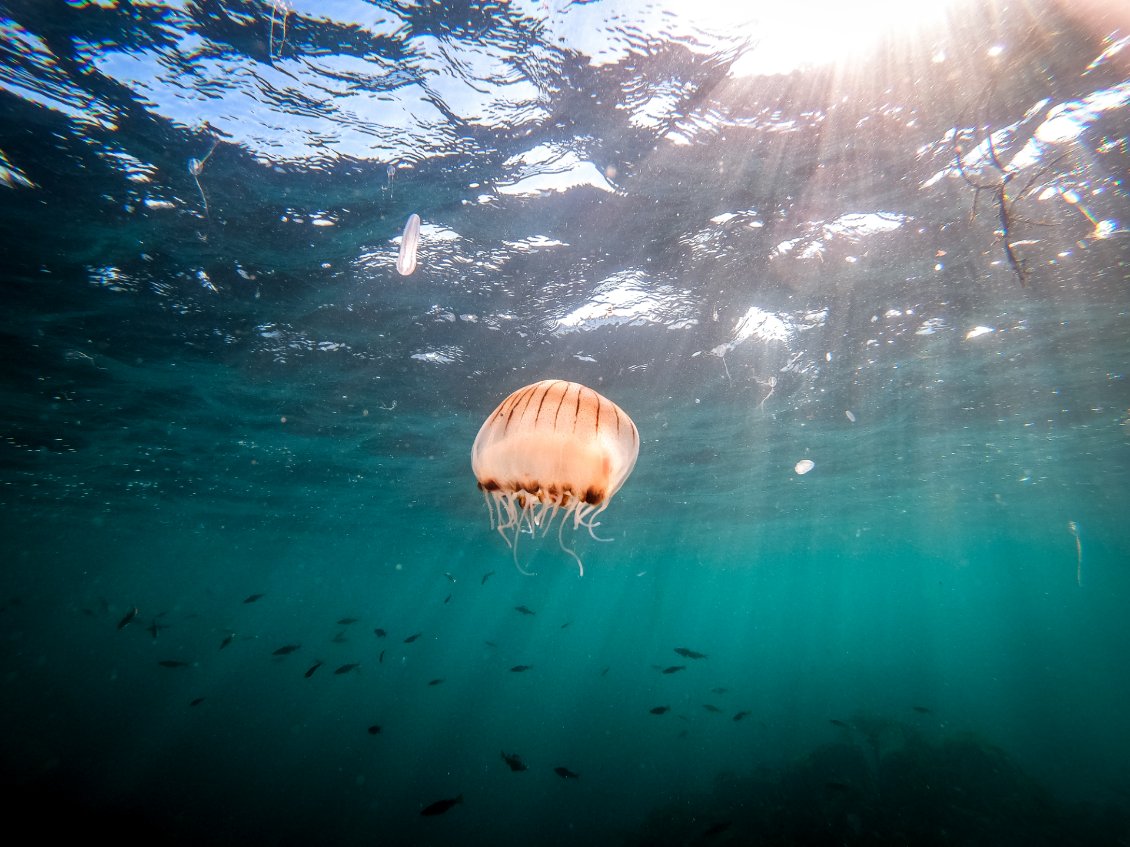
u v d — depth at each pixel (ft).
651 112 15.79
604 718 88.02
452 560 113.91
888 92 15.03
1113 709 81.61
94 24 12.72
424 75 14.61
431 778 59.93
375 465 46.88
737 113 15.79
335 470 48.19
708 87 15.03
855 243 21.11
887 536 105.29
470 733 77.56
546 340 28.02
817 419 40.32
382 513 66.18
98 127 15.28
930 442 47.34
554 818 52.08
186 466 46.24
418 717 85.56
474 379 31.65
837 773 40.91
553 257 21.79
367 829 46.55
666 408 37.11
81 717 68.80
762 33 13.61
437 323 25.95
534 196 18.74
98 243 19.56
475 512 65.62
